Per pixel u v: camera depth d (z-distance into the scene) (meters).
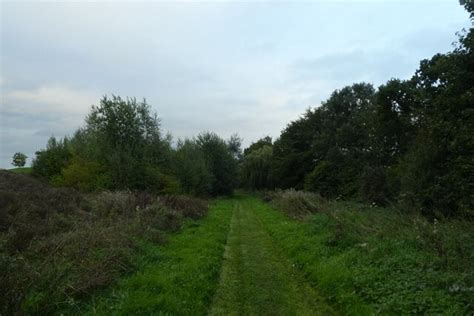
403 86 27.48
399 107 28.55
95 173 25.97
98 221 12.17
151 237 11.43
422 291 6.36
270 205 29.81
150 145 28.86
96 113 27.52
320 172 36.03
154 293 6.92
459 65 16.92
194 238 12.80
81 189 24.81
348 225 11.89
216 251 11.16
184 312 6.31
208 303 7.19
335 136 38.91
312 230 13.26
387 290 6.78
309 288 8.16
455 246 7.82
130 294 6.72
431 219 14.13
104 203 15.40
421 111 23.58
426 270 7.21
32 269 6.24
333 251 10.23
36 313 5.59
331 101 45.62
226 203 36.00
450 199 14.71
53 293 5.92
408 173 17.45
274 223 18.00
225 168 52.56
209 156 50.94
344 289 7.38
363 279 7.41
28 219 10.90
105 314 5.89
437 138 16.80
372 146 33.06
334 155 36.44
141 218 13.32
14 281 5.58
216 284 8.30
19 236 8.76
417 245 8.77
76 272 6.99
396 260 7.96
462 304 5.71
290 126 49.19
